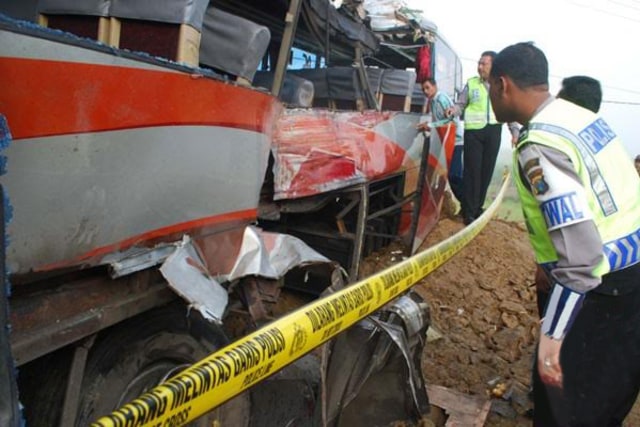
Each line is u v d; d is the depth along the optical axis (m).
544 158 2.20
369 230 5.93
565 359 2.49
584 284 2.10
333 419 2.99
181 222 2.19
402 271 3.09
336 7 5.09
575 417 2.52
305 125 3.61
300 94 4.72
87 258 1.76
